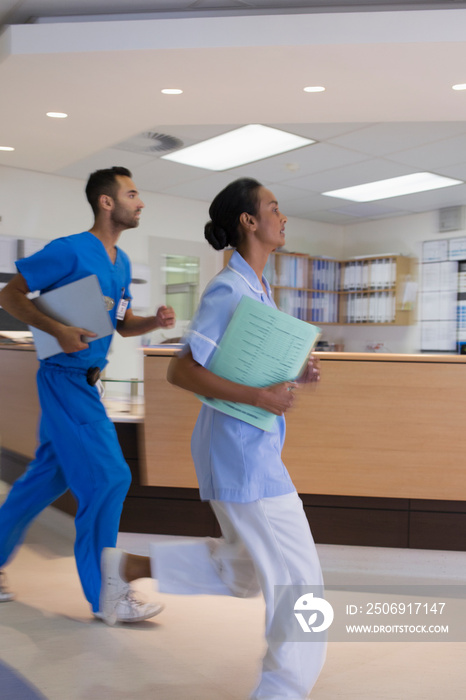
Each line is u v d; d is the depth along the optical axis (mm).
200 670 1862
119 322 2512
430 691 1776
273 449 1481
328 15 3059
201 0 3227
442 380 2709
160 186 6512
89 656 1944
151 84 3611
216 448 1457
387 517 2855
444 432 2721
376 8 3143
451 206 7344
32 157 5219
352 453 2789
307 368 1562
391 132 4863
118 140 4703
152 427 2869
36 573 2746
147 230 6762
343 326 8500
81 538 2221
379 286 7645
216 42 3121
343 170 5898
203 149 5277
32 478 2355
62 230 6133
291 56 3209
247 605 2416
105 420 2260
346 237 8617
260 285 1533
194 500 2979
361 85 3578
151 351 2846
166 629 2168
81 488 2209
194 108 4008
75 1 3260
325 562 2879
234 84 3598
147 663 1904
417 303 7641
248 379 1431
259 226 1530
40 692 1709
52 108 4031
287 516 1451
